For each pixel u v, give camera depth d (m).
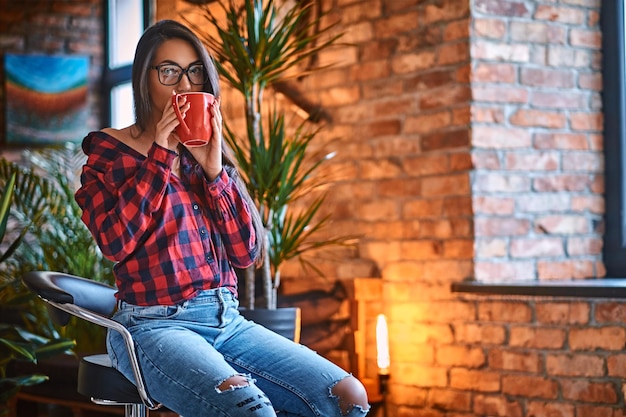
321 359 2.09
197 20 4.75
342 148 4.30
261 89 3.71
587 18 4.11
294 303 4.13
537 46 3.98
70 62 6.93
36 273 2.16
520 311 3.69
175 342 1.98
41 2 6.92
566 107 4.05
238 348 2.11
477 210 3.83
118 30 6.93
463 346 3.87
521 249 3.93
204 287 2.11
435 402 3.95
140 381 2.00
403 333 4.07
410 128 4.04
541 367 3.63
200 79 2.15
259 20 3.61
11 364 4.09
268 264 3.68
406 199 4.07
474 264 3.82
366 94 4.20
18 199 5.04
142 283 2.06
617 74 4.11
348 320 4.20
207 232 2.13
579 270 4.08
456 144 3.87
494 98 3.87
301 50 4.10
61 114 6.90
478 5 3.84
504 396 3.74
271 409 1.91
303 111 4.39
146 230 2.06
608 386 3.45
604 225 4.15
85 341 4.75
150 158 1.99
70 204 5.19
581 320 3.53
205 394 1.89
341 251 4.32
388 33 4.11
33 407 4.14
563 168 4.04
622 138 4.11
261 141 3.66
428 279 3.99
